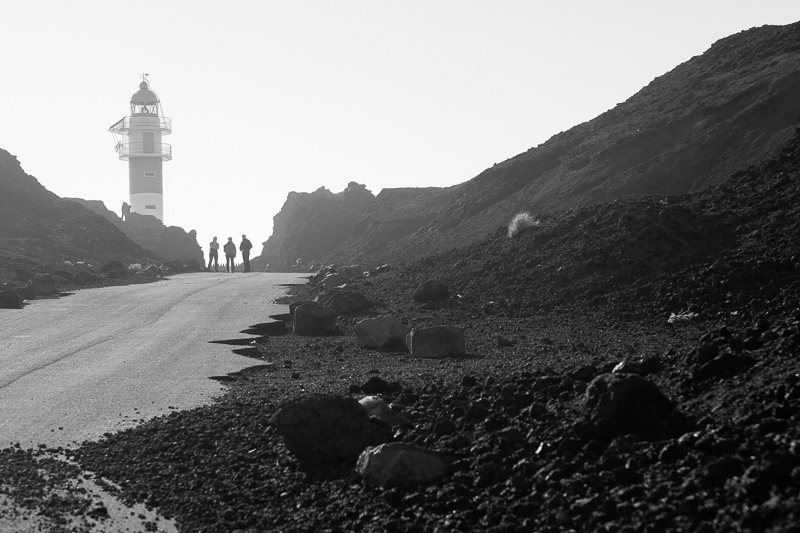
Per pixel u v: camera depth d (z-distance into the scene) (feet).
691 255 62.95
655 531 19.06
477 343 53.52
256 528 24.47
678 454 22.52
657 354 37.96
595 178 139.54
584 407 26.13
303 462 28.45
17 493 28.45
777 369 26.48
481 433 28.43
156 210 254.47
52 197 187.21
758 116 130.62
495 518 22.20
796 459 19.57
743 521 17.78
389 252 170.71
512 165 171.53
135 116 250.16
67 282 105.40
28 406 41.32
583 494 22.20
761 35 170.09
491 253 79.36
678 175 127.54
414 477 25.14
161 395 43.34
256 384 45.16
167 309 79.87
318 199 261.03
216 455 30.81
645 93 179.22
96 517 26.16
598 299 61.26
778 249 58.03
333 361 52.39
